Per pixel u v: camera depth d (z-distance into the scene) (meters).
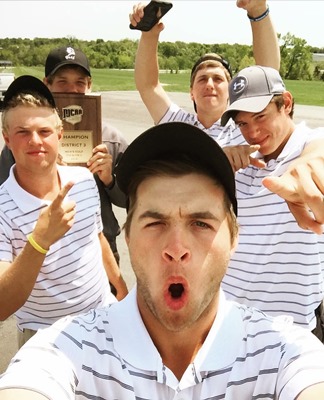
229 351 1.06
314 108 17.58
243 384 1.05
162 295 1.01
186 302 1.01
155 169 1.03
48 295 2.03
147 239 1.02
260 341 1.08
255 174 2.31
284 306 2.22
